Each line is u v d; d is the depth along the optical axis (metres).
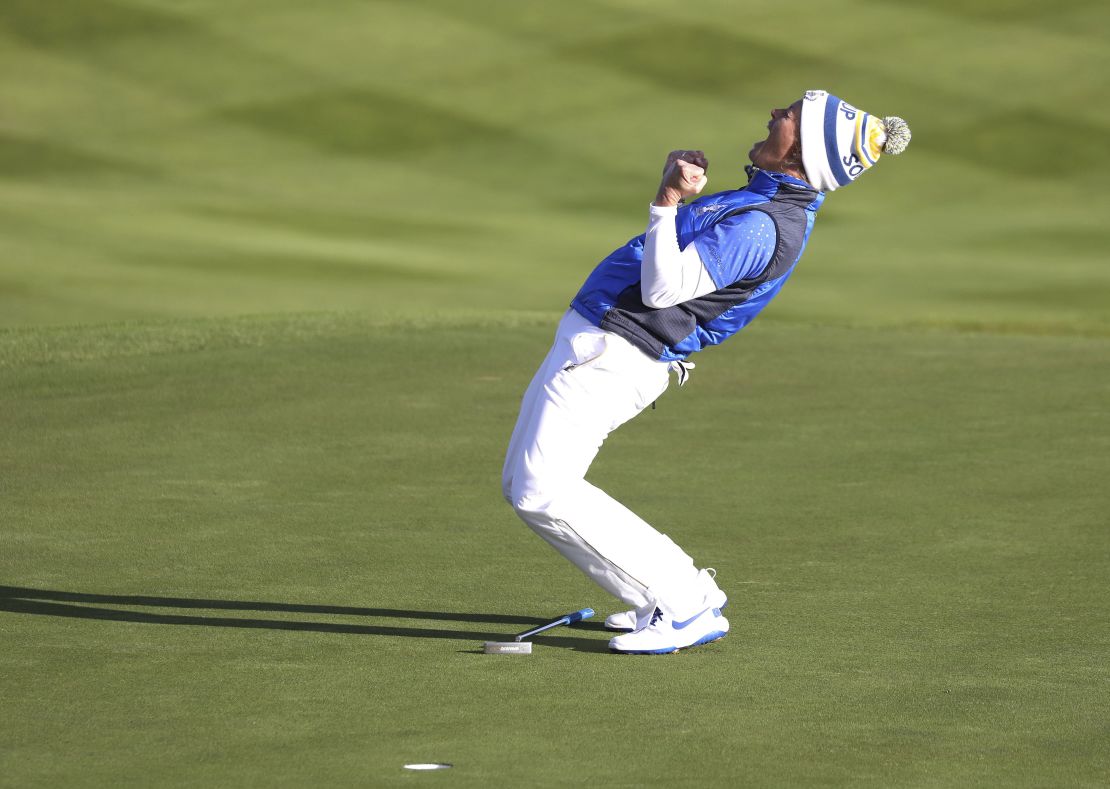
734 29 124.25
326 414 34.12
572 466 19.12
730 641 19.28
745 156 99.75
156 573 22.38
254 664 17.86
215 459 30.00
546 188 94.69
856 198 94.19
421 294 63.31
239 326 44.44
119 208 80.50
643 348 18.94
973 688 17.09
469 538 24.80
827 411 35.28
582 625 20.28
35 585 21.58
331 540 24.47
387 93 111.75
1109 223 87.44
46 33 122.62
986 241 82.94
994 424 33.91
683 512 26.59
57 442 31.19
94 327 44.34
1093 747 14.93
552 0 131.50
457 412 34.53
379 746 14.70
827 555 23.84
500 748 14.66
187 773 13.83
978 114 108.69
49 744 14.68
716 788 13.54
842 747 14.85
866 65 117.06
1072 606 21.00
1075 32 123.94
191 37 122.75
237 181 93.75
